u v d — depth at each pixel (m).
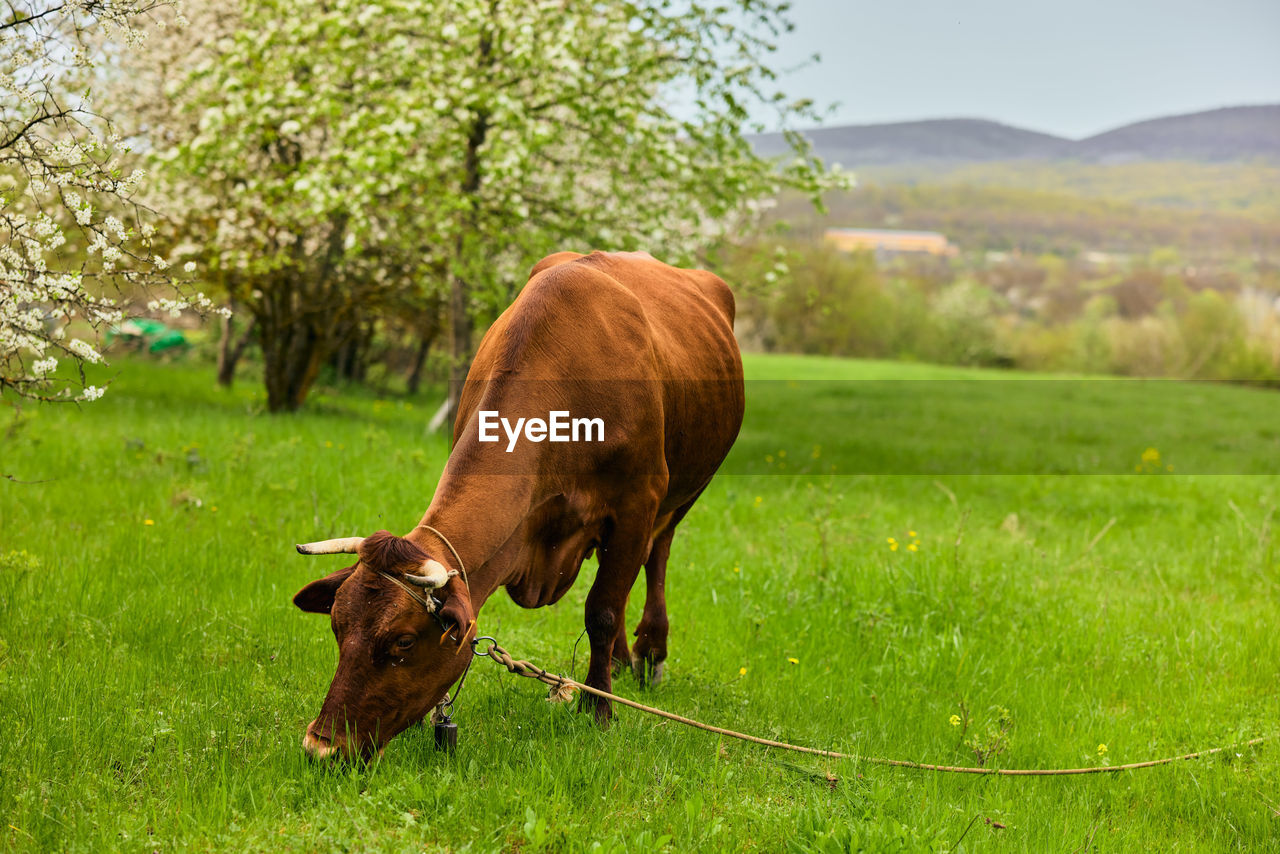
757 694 4.95
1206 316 55.22
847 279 58.56
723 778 3.67
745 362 41.53
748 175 11.36
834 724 4.70
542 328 4.00
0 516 6.43
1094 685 5.48
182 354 22.84
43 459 8.24
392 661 3.23
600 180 12.73
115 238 4.29
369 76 11.16
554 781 3.47
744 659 5.47
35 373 3.98
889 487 11.88
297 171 11.09
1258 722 5.01
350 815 3.14
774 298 12.70
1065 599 6.84
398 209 11.79
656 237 11.66
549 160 12.12
